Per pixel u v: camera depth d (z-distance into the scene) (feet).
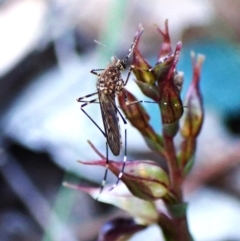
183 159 0.16
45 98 0.28
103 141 0.26
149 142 0.16
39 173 0.27
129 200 0.16
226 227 0.24
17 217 0.26
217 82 0.28
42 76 0.29
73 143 0.26
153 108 0.26
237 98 0.27
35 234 0.26
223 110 0.27
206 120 0.27
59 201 0.26
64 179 0.26
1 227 0.26
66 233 0.25
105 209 0.26
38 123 0.27
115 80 0.17
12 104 0.29
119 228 0.16
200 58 0.16
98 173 0.26
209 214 0.24
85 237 0.25
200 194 0.25
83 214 0.26
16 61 0.29
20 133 0.27
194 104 0.16
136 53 0.15
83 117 0.27
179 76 0.15
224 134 0.27
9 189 0.27
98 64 0.26
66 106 0.28
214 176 0.25
